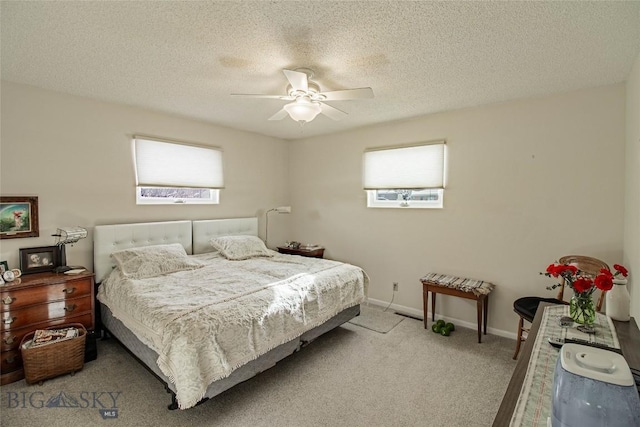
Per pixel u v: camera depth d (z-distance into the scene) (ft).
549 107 9.26
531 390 3.60
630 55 6.73
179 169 12.05
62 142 9.35
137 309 7.26
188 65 7.41
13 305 7.50
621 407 2.42
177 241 11.88
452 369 8.28
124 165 10.67
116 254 9.74
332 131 14.35
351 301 10.34
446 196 11.31
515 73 7.76
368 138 13.39
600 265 8.18
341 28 5.79
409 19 5.49
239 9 5.22
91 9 5.21
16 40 6.23
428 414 6.57
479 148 10.54
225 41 6.29
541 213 9.50
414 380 7.79
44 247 8.84
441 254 11.54
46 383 7.47
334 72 7.74
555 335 5.20
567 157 9.04
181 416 6.46
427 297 10.81
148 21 5.58
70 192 9.53
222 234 13.47
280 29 5.84
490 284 10.30
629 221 7.55
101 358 8.66
